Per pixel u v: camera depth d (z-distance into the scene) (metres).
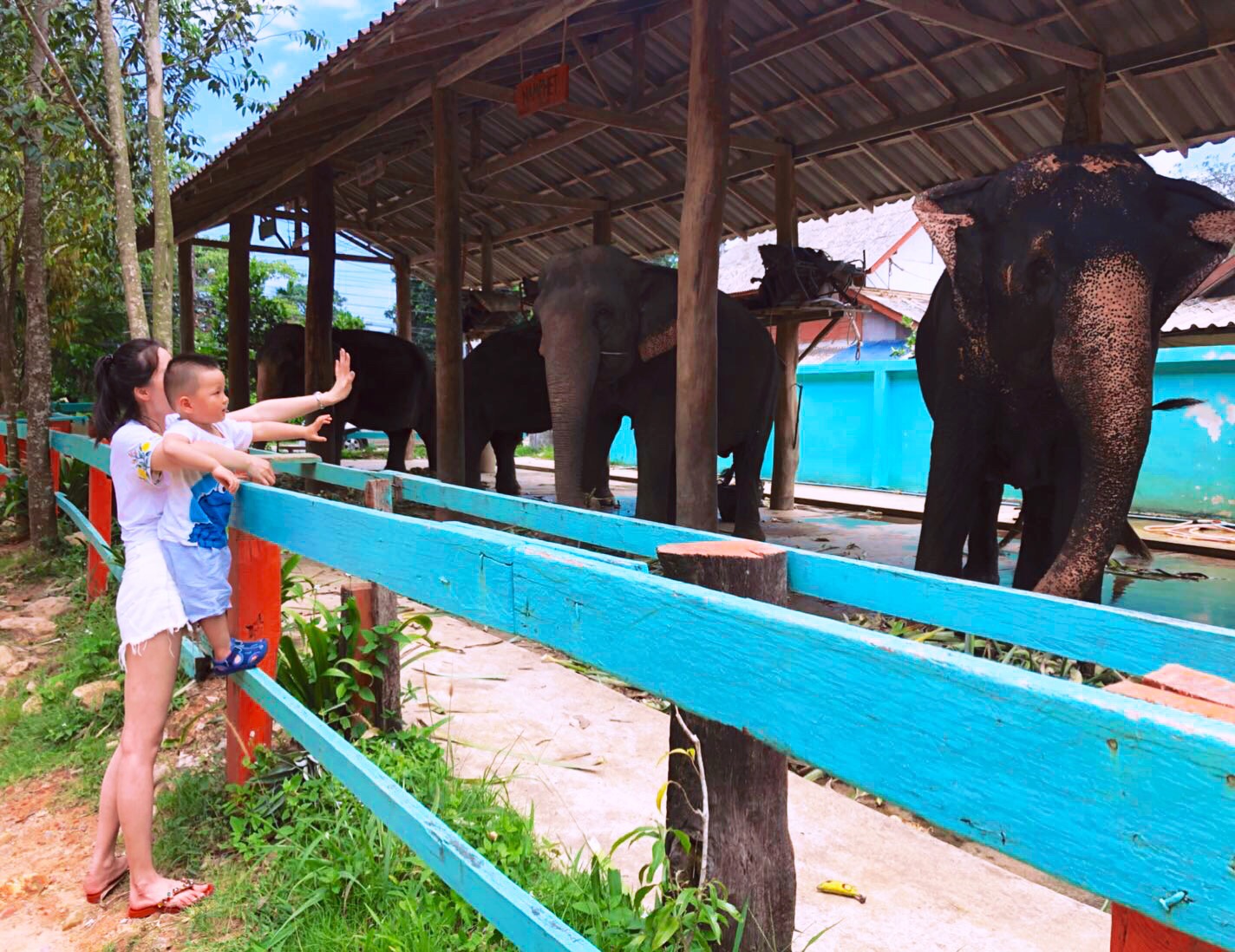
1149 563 8.02
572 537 2.92
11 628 6.11
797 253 9.48
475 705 4.14
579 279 7.74
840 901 2.62
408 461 18.23
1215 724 0.78
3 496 10.04
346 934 2.50
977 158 9.64
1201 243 4.62
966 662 0.97
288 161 11.42
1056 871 0.88
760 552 1.90
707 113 5.50
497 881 1.75
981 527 6.29
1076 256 4.55
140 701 2.87
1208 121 8.15
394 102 8.86
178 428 2.94
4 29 7.43
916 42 8.15
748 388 8.79
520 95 7.56
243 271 13.95
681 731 2.13
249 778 3.31
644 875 2.60
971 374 5.36
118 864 3.04
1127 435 4.37
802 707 1.16
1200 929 0.78
